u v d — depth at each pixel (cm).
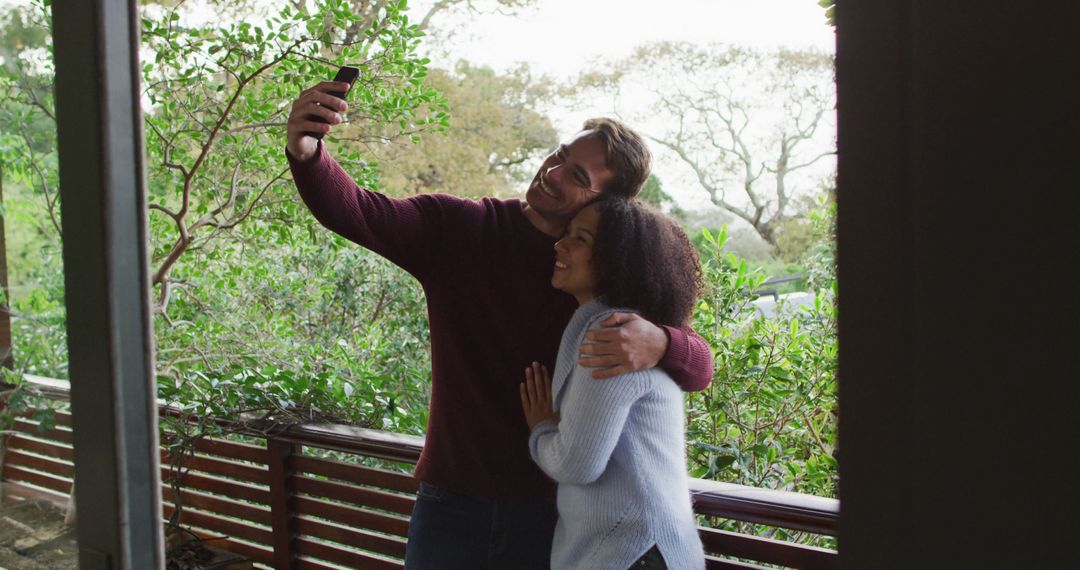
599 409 143
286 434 263
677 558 146
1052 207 78
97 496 141
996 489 82
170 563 268
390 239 179
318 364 389
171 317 390
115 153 137
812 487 262
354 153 356
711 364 159
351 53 328
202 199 350
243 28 316
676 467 150
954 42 82
